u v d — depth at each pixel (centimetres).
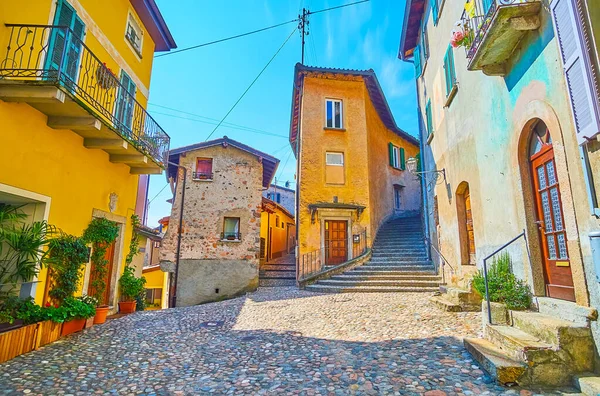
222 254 1346
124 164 867
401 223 1560
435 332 518
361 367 396
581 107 315
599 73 300
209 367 424
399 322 594
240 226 1375
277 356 457
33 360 449
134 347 518
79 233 691
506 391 312
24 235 536
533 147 447
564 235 384
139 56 940
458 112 727
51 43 592
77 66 629
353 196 1334
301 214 1298
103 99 749
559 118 363
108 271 839
